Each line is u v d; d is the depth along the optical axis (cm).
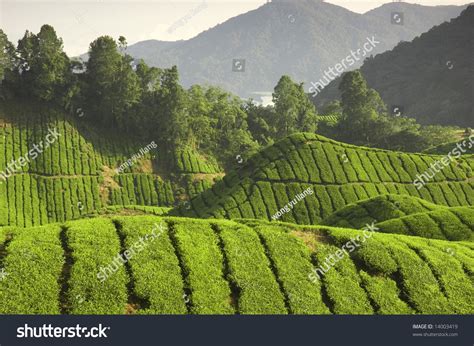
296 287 2633
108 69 11619
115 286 2391
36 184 9438
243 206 6606
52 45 11262
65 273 2412
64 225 2762
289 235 3016
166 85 12019
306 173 7125
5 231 2617
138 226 2802
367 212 5159
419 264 2978
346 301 2625
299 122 14312
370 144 13862
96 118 11769
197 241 2778
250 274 2644
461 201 7256
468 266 3069
